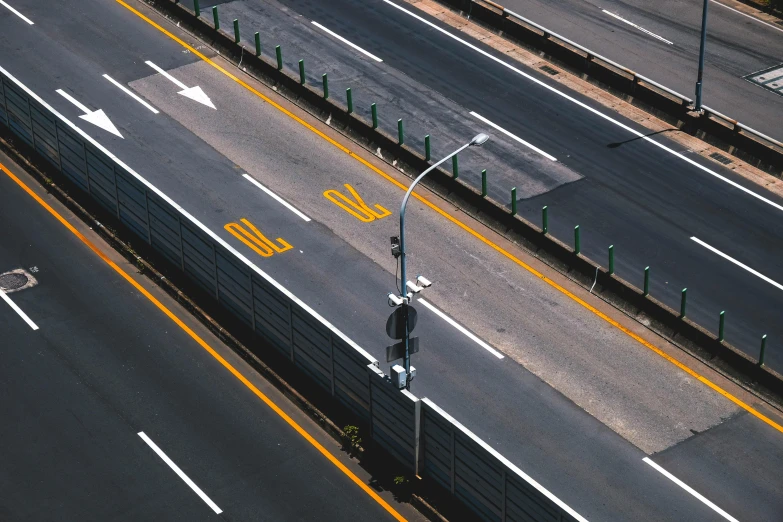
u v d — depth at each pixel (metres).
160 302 43.44
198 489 36.19
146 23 59.59
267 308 39.69
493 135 52.12
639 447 37.81
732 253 45.91
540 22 60.28
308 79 55.16
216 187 48.91
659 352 41.59
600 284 44.09
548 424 38.56
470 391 39.72
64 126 46.75
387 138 50.97
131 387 39.75
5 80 49.59
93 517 35.25
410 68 56.38
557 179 49.62
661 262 45.31
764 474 37.00
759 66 57.34
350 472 36.94
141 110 53.38
